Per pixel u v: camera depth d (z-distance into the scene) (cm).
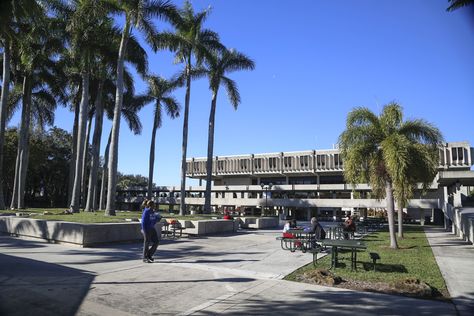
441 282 920
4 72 3120
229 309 680
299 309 682
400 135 1578
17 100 4184
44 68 3753
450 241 2030
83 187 4531
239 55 3725
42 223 1606
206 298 753
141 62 2989
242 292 803
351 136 1662
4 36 2147
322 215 6469
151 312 659
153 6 2417
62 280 863
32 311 641
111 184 2277
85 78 2728
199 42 3478
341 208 6281
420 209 5253
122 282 871
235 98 3741
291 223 1969
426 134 1645
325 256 1366
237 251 1488
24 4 1459
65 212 2519
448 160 5731
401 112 1652
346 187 6400
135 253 1338
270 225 3080
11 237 1698
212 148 3631
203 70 3700
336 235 2378
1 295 723
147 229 1159
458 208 2662
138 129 4506
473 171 2906
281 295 780
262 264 1170
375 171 1683
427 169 1598
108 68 3095
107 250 1388
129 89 3772
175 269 1049
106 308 674
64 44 3167
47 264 1053
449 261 1269
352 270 1065
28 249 1341
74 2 2828
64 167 7044
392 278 953
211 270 1047
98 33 2702
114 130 2331
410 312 669
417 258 1330
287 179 7488
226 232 2414
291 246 1641
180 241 1809
